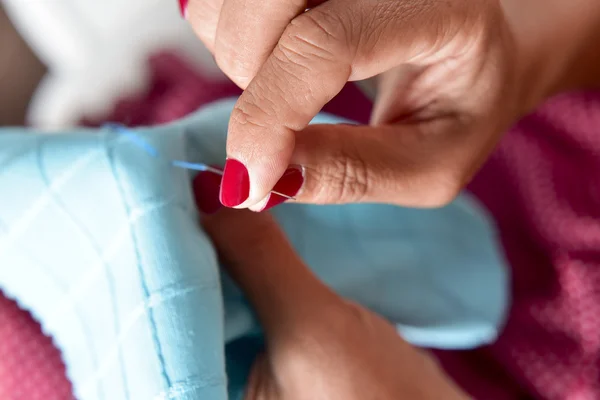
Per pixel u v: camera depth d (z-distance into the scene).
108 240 0.31
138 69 0.71
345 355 0.33
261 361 0.34
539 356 0.54
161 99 0.70
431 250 0.46
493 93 0.32
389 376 0.33
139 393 0.29
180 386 0.28
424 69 0.31
